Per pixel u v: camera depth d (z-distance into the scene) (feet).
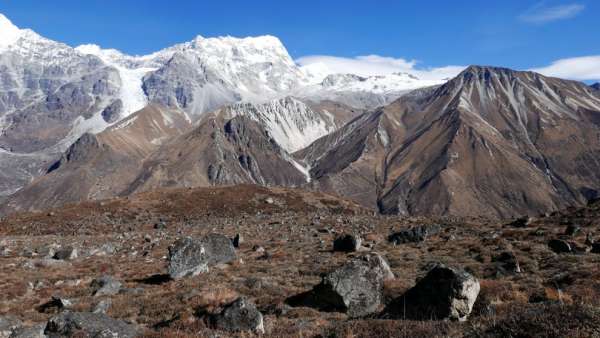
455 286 65.05
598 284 80.48
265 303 86.02
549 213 253.03
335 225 271.49
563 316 45.80
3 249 206.18
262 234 230.89
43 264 156.56
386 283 82.48
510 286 82.79
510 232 177.27
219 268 126.82
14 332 63.52
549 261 113.70
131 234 273.54
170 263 120.26
